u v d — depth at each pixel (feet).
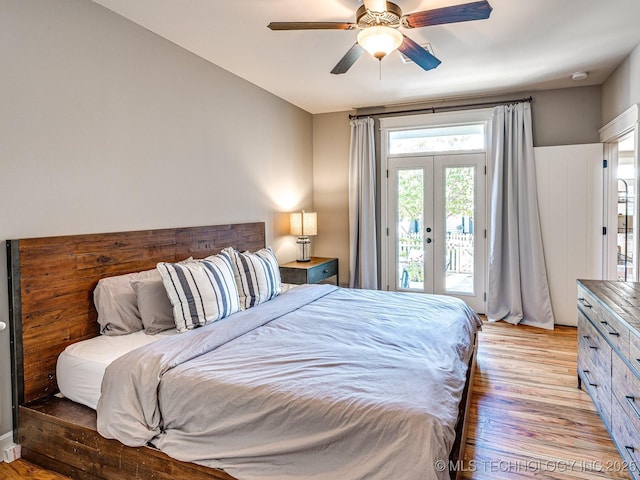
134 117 9.01
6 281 6.75
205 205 11.25
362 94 14.60
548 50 10.68
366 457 4.61
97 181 8.21
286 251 15.57
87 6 7.95
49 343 7.23
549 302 14.07
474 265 15.60
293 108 15.98
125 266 8.70
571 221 13.82
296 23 7.14
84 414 6.53
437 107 15.58
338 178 17.31
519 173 14.25
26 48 6.95
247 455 5.15
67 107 7.61
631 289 8.29
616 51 10.79
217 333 7.32
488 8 6.54
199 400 5.56
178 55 10.18
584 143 13.93
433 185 16.02
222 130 11.86
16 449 6.86
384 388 5.23
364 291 11.54
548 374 10.04
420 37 9.81
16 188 6.85
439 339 7.22
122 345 7.23
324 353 6.51
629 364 6.06
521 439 7.22
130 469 5.90
